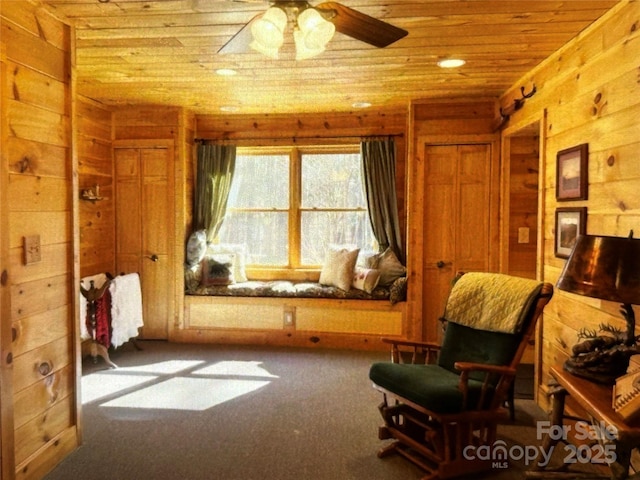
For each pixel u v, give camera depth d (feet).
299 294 14.87
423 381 7.79
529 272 13.46
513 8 7.49
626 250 5.71
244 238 16.67
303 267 16.42
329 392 11.00
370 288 14.55
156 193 15.20
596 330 7.90
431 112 14.06
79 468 7.63
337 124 15.75
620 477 5.17
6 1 6.50
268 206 16.52
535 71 10.73
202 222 16.07
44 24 7.36
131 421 9.38
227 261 15.56
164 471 7.56
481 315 8.66
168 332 15.43
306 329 14.97
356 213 16.12
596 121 7.95
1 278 6.39
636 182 6.78
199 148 16.02
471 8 7.54
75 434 8.24
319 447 8.37
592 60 8.11
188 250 15.34
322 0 6.23
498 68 10.79
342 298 14.67
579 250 6.23
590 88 8.17
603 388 6.06
